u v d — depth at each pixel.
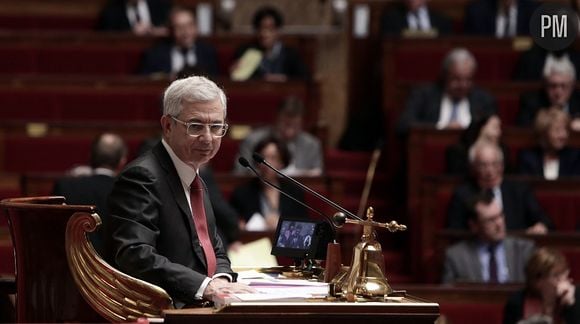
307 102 25.59
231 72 27.16
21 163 23.67
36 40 27.25
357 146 27.81
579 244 19.42
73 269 9.17
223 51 27.83
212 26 30.75
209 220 10.31
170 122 9.73
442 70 24.61
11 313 10.68
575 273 19.42
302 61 27.72
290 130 23.47
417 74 26.88
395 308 8.27
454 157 22.23
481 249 19.08
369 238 8.99
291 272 10.20
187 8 29.97
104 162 17.88
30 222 9.36
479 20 28.94
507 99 25.34
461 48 27.00
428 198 21.20
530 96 24.94
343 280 8.95
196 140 9.59
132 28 29.17
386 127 26.38
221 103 9.73
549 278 16.09
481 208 19.00
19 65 27.14
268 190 20.67
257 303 8.20
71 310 9.36
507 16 28.88
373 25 29.91
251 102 25.44
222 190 21.28
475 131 22.28
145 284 8.94
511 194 21.08
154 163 9.73
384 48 26.86
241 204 20.61
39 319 9.38
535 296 16.25
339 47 30.67
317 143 23.78
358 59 30.02
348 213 9.85
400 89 25.81
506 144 23.02
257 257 16.44
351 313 8.23
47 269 9.37
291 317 8.18
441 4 30.14
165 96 9.79
